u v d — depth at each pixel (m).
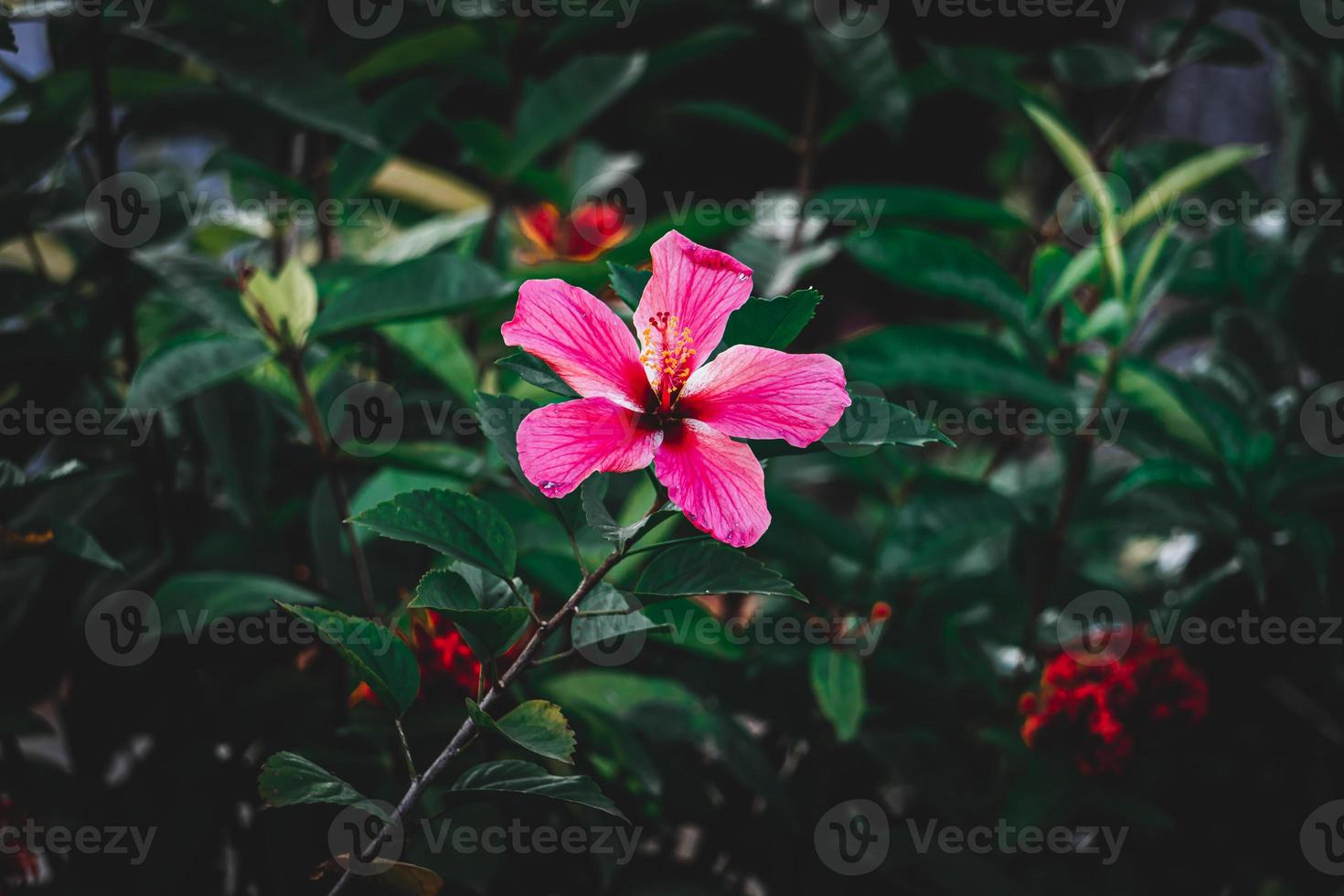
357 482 1.07
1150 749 1.00
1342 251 1.18
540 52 1.12
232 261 1.08
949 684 1.09
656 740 0.99
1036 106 1.06
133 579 1.02
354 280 1.02
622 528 0.75
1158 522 1.09
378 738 0.95
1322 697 1.17
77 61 0.99
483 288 0.93
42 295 1.01
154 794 1.02
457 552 0.77
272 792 0.76
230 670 1.05
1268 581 1.14
